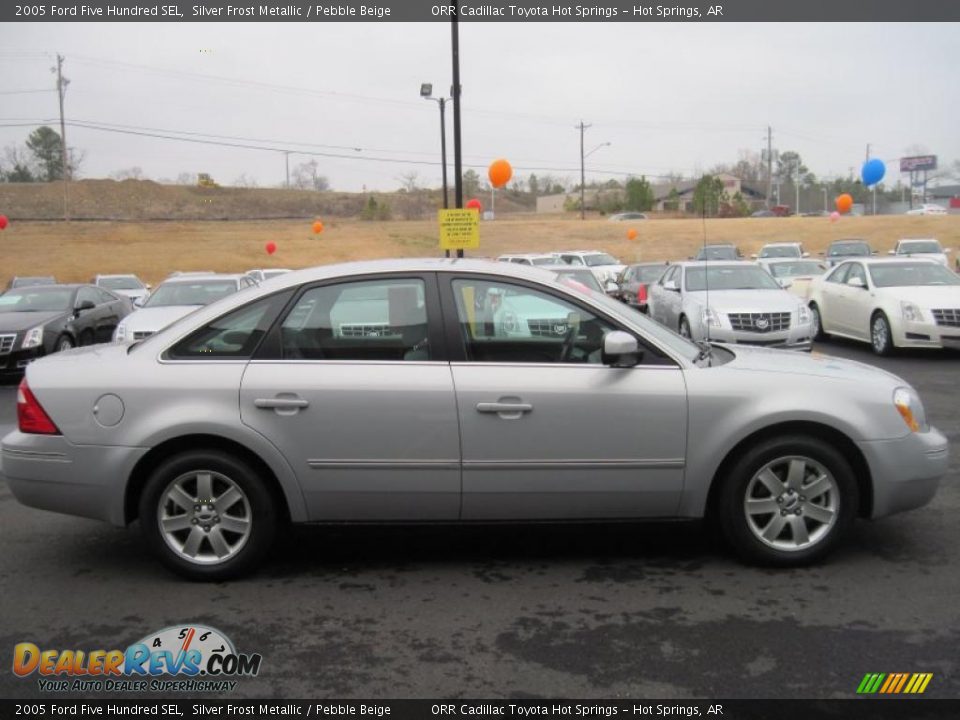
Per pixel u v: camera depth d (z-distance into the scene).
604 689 3.35
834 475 4.45
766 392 4.45
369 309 4.54
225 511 4.49
